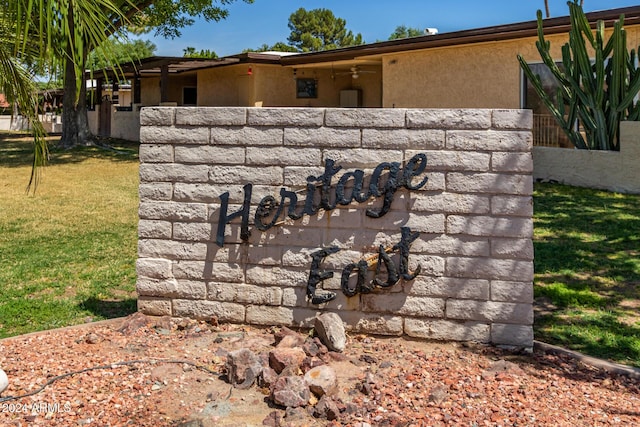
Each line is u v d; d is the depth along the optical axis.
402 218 4.98
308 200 5.09
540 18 11.91
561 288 6.28
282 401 3.72
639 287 6.32
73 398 3.85
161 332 5.10
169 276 5.40
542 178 12.81
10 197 12.65
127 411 3.70
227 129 5.23
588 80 11.62
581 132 13.57
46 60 4.69
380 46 17.17
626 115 11.89
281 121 5.13
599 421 3.63
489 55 15.08
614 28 10.88
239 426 3.52
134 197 12.78
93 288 6.66
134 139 25.23
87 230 9.65
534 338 5.15
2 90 5.23
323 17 62.66
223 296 5.31
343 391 3.94
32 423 3.53
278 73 22.14
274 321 5.22
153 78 28.16
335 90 22.94
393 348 4.81
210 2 22.14
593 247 7.73
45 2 4.30
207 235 5.32
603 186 11.55
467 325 4.92
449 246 4.91
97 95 28.36
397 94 17.64
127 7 18.80
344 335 4.80
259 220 5.18
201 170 5.30
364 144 5.00
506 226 4.83
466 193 4.88
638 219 9.05
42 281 6.90
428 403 3.80
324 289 5.12
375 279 5.00
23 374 4.21
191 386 4.05
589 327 5.36
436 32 18.19
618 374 4.39
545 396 3.96
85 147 21.48
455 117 4.87
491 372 4.34
